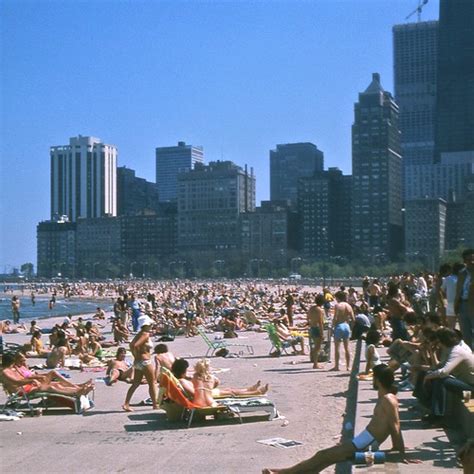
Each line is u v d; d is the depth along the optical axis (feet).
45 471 33.71
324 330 77.25
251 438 40.24
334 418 45.24
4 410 49.75
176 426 44.55
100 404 53.67
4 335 144.46
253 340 115.44
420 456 32.01
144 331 50.96
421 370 41.52
